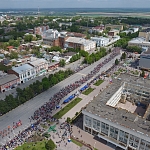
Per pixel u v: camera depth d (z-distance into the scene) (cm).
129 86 15750
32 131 11788
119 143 10544
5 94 16612
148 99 15150
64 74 19775
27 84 18638
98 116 10981
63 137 11388
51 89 17488
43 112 13762
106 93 13938
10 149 10300
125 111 11638
